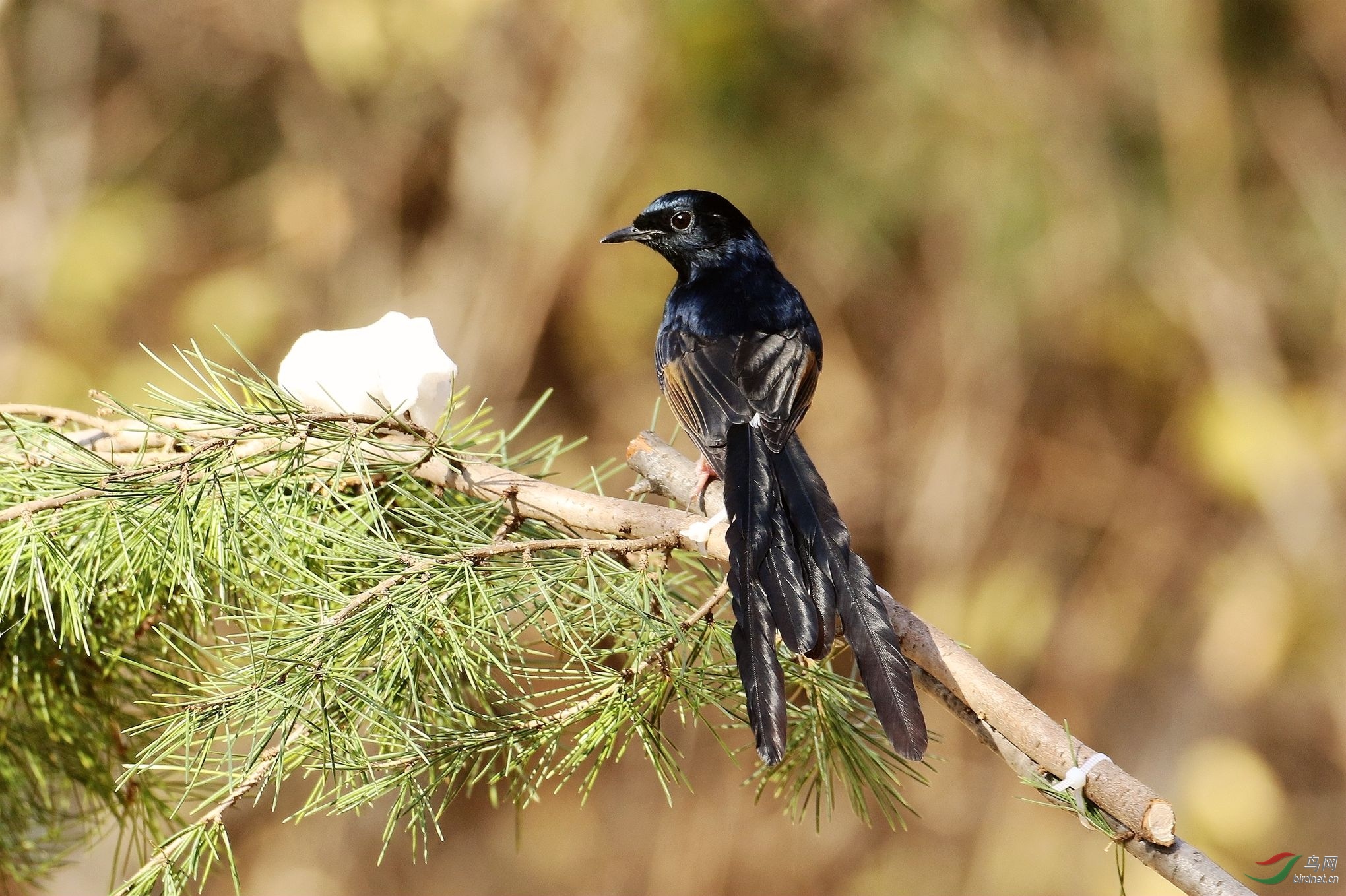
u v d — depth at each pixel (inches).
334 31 536.7
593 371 570.6
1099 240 535.2
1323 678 551.8
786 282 270.1
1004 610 553.0
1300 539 546.9
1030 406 572.4
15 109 563.5
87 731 191.0
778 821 546.6
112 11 575.2
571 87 556.7
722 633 167.0
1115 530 573.3
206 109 592.4
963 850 534.3
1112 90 549.0
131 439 184.9
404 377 171.9
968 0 538.9
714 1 530.9
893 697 145.9
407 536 185.3
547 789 550.6
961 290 544.1
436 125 591.2
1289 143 574.2
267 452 168.2
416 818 145.8
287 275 584.1
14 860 205.5
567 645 155.0
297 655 142.6
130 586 168.9
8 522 162.2
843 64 541.6
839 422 566.3
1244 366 550.0
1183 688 560.4
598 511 166.6
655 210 271.6
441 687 147.9
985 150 529.0
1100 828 133.5
